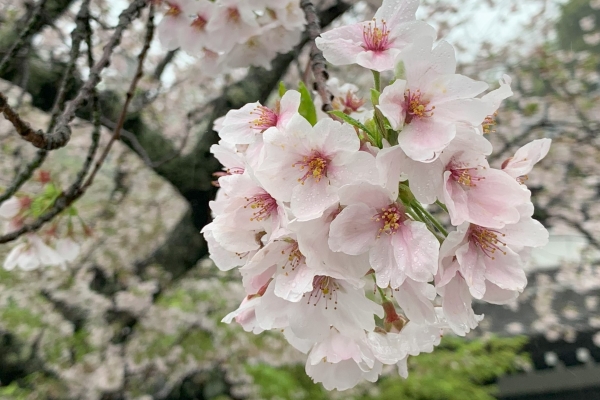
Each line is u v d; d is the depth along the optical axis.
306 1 0.21
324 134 0.13
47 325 0.55
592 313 0.85
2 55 0.32
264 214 0.14
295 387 0.67
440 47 0.12
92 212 0.68
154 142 0.43
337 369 0.17
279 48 0.27
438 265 0.13
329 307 0.14
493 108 0.12
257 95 0.43
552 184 0.69
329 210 0.13
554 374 1.01
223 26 0.24
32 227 0.21
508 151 0.68
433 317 0.13
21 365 0.54
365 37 0.14
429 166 0.12
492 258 0.13
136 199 0.71
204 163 0.44
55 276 0.57
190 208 0.47
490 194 0.13
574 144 0.67
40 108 0.38
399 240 0.12
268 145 0.13
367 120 0.14
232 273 0.68
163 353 0.58
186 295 0.65
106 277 0.58
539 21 0.71
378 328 0.16
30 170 0.19
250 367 0.68
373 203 0.13
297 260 0.13
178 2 0.24
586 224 0.69
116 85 0.48
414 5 0.14
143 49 0.23
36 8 0.24
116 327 0.54
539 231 0.13
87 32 0.23
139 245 0.66
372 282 0.17
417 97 0.12
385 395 0.66
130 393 0.56
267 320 0.14
